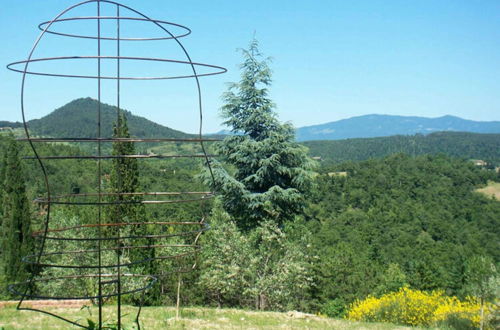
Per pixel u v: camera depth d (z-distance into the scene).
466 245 56.91
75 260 18.52
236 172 26.44
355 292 31.14
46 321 12.82
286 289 22.20
